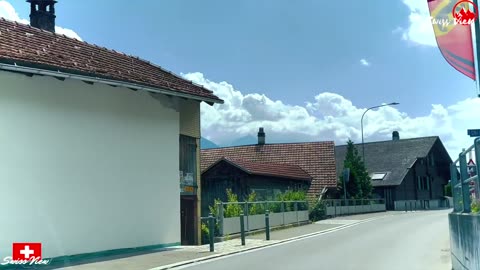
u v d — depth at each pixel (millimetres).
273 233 24484
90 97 15234
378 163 64750
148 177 17141
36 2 18922
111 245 15539
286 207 28734
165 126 18062
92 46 17281
